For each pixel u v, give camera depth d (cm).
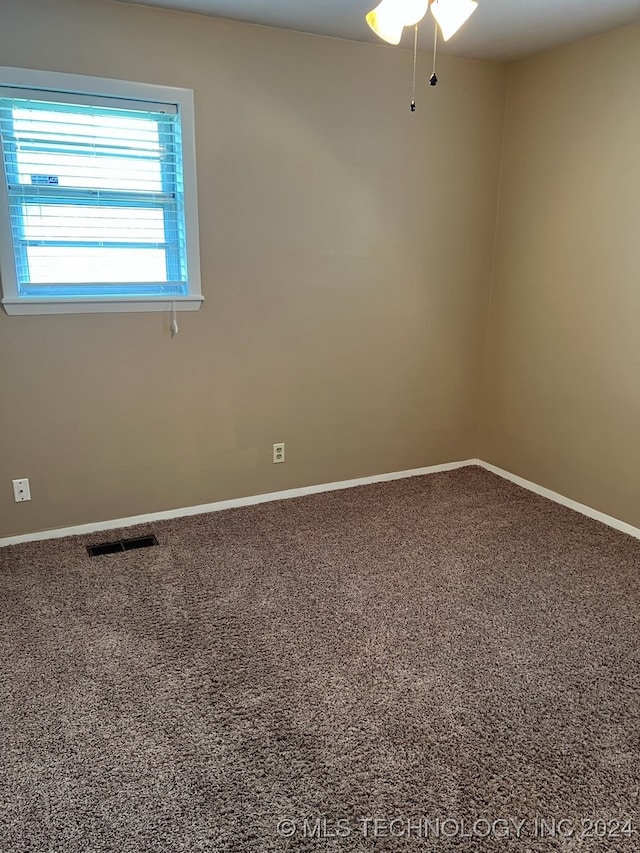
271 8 263
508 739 182
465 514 338
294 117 304
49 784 164
